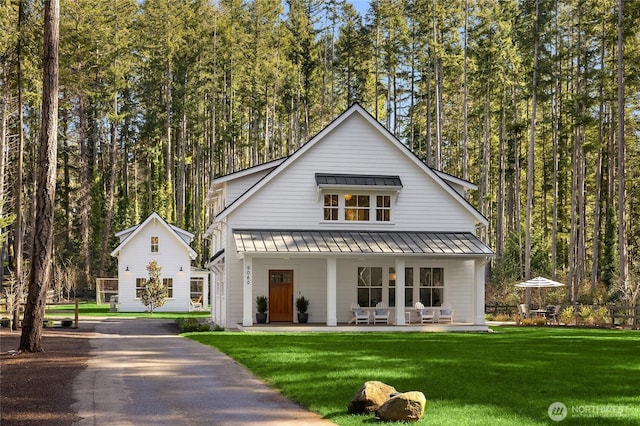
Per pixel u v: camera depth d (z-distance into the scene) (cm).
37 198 2014
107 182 8431
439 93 6291
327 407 1129
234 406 1165
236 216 3172
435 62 5550
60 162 7888
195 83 7225
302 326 2973
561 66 5897
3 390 1312
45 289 2016
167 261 5106
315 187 3231
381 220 3288
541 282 3900
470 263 3341
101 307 5572
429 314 3209
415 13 5806
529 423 1002
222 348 2069
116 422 1045
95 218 7000
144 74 7881
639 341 2447
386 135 3294
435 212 3331
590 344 2311
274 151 7656
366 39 6944
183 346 2177
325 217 3241
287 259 3225
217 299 3603
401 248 3064
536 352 2005
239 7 7050
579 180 5753
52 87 2012
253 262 3198
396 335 2711
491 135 7156
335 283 3014
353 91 7494
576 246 6588
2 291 4675
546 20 4872
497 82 5838
